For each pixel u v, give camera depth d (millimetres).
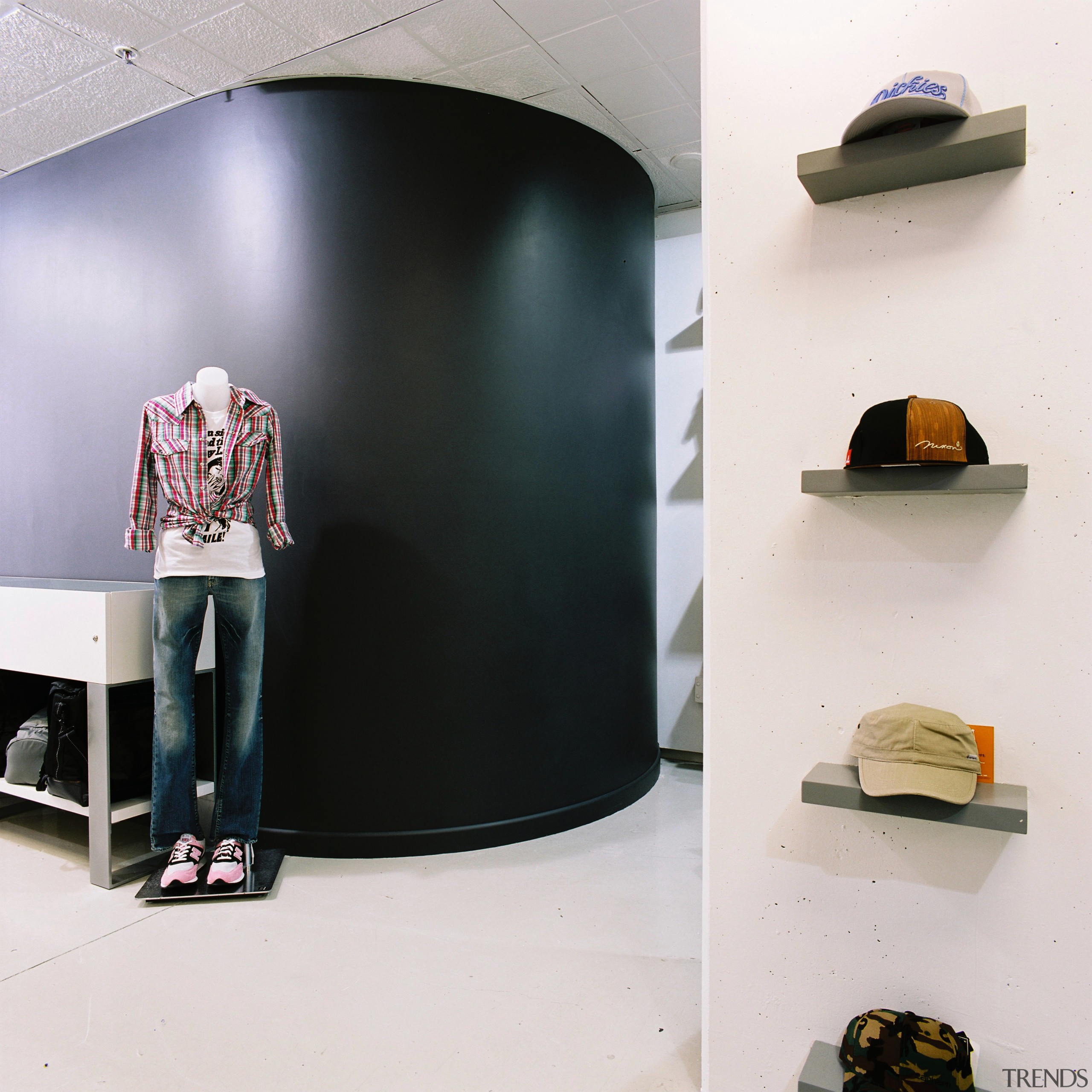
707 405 1544
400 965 2053
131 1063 1641
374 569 2895
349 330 2902
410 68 2842
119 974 1990
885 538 1405
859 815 1430
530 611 3072
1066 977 1291
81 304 3424
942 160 1271
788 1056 1486
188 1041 1718
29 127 3264
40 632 2682
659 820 3230
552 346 3139
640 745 3617
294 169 2930
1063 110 1278
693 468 4023
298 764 2891
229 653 2648
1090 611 1271
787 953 1486
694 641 4043
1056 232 1287
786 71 1471
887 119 1271
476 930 2250
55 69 2844
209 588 2564
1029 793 1305
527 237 3078
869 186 1375
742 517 1517
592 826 3162
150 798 2697
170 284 3139
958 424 1240
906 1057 1251
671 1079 1613
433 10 2514
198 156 3066
